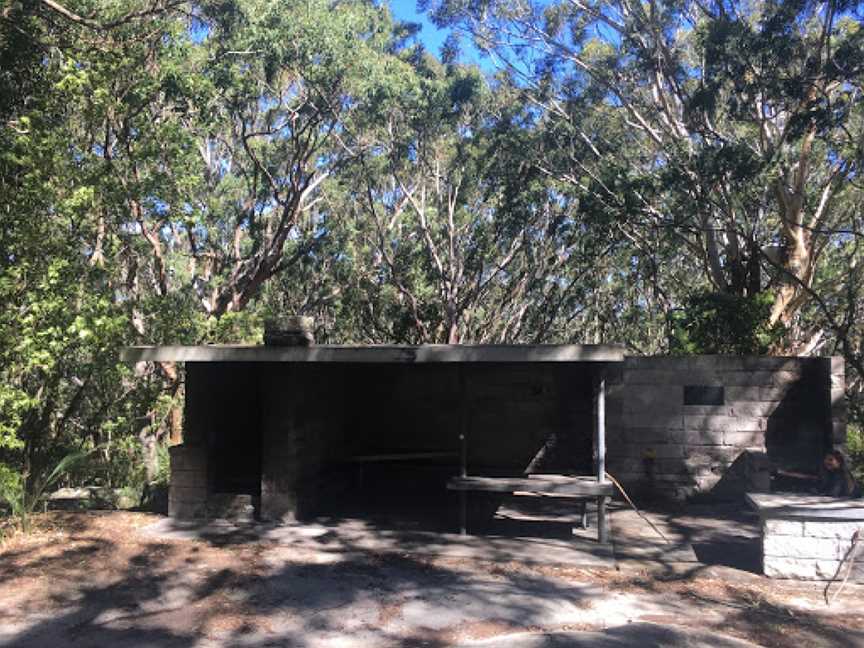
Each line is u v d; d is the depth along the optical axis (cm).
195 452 865
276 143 2294
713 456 1017
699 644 495
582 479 788
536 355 705
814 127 1488
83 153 989
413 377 1109
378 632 519
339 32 1745
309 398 899
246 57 1666
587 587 624
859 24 1488
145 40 1243
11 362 844
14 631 516
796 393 1006
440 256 2956
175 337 1167
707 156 1631
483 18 2191
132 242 1409
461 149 2648
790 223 1716
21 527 790
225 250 2359
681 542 786
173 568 667
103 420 1083
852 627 540
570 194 2528
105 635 511
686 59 1942
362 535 791
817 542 643
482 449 1070
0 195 830
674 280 2933
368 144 2422
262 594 599
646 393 1035
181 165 1134
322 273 3008
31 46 955
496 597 595
